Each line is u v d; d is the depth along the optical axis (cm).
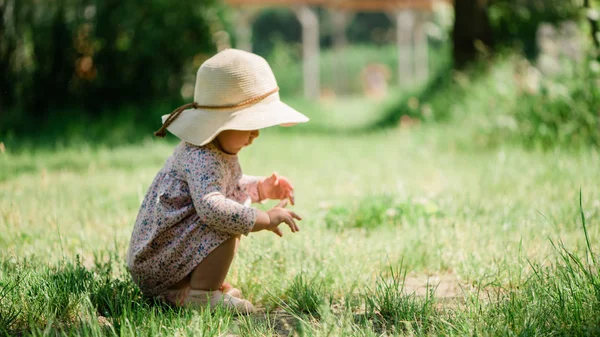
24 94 1523
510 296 383
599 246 489
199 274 397
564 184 711
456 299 405
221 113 398
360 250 499
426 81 2030
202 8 1723
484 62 1592
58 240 544
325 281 436
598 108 1012
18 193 733
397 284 405
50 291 395
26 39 1512
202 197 383
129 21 1614
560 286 377
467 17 1723
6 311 373
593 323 326
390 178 873
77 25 1579
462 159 1012
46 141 1313
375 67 3766
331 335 333
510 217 579
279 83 3584
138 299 406
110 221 631
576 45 1247
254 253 461
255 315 397
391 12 3725
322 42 5203
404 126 1516
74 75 1592
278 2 3122
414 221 598
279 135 1559
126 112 1582
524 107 1134
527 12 1803
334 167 1009
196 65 1706
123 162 1045
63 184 815
